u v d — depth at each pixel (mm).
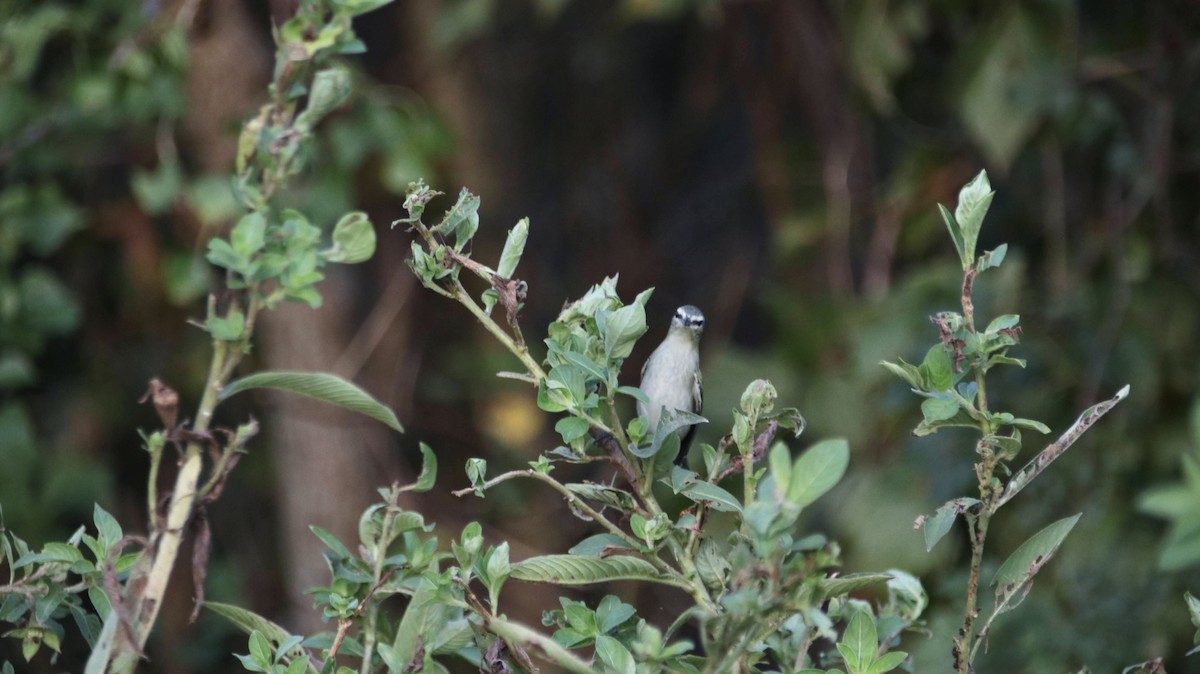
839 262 13453
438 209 12883
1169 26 11258
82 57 10469
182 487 4520
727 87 17062
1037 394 11000
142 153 11656
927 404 4141
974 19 12031
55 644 4539
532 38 17844
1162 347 11156
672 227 18656
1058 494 10539
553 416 15492
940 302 11570
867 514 10969
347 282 13297
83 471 10977
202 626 12453
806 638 4305
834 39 13922
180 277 11094
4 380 10172
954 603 9766
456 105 15508
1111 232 11625
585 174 18328
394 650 4551
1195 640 4625
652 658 3752
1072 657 9617
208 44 11469
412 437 14891
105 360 12297
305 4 5164
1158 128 11320
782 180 14461
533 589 13094
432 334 15516
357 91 11023
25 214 10562
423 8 14688
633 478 4402
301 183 10938
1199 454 5922
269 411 12812
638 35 18500
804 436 12023
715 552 4344
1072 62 11203
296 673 4277
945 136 12664
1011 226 12594
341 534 12453
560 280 17969
